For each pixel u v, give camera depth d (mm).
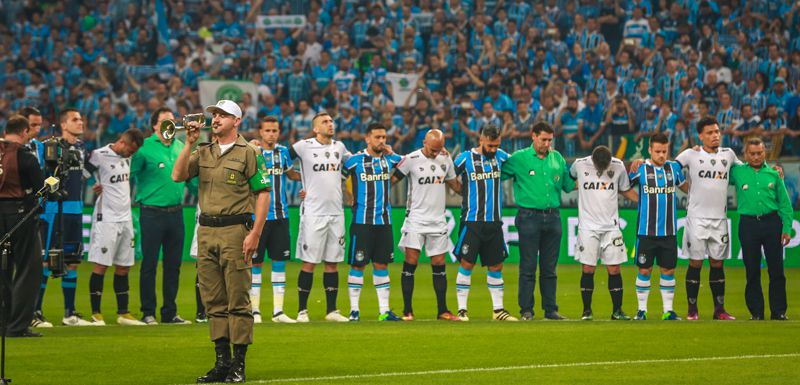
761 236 26375
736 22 52531
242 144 16219
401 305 30609
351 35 56406
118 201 25484
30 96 56719
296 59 54188
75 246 23859
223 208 16047
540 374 16688
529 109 48719
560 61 52688
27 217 17531
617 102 47594
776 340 21125
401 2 56281
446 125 48906
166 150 25531
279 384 15688
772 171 26344
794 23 52406
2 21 60188
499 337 21609
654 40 51969
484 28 54281
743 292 33781
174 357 18672
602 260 26562
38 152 24281
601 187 26469
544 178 26188
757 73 49312
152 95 55344
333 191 26281
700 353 19266
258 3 58156
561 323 24781
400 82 52281
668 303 26484
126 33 58406
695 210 26781
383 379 16203
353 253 26078
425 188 26391
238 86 52094
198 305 25688
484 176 26297
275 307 25844
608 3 53969
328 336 21859
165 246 25609
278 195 26156
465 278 26438
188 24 58656
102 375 16656
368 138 26469
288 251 26141
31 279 21328
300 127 50938
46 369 17250
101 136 52438
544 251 26438
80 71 57500
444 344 20516
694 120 48188
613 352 19391
